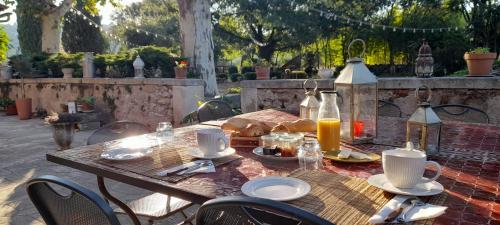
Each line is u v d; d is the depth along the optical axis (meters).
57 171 3.92
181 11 6.86
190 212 2.69
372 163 1.33
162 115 6.00
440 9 16.95
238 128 1.68
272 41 20.61
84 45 16.03
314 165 1.27
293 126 1.77
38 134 6.44
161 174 1.22
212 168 1.28
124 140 1.80
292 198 0.96
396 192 0.99
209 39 6.97
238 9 18.52
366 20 18.02
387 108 3.33
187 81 5.57
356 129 1.61
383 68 18.28
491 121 3.07
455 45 13.93
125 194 3.14
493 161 1.30
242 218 0.84
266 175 1.22
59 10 11.10
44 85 8.73
